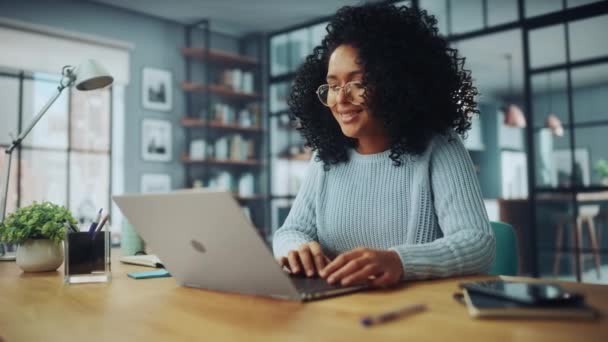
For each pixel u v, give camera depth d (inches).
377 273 32.6
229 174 212.7
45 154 166.6
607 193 137.3
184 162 201.6
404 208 47.3
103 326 25.5
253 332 23.1
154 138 193.3
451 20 186.2
